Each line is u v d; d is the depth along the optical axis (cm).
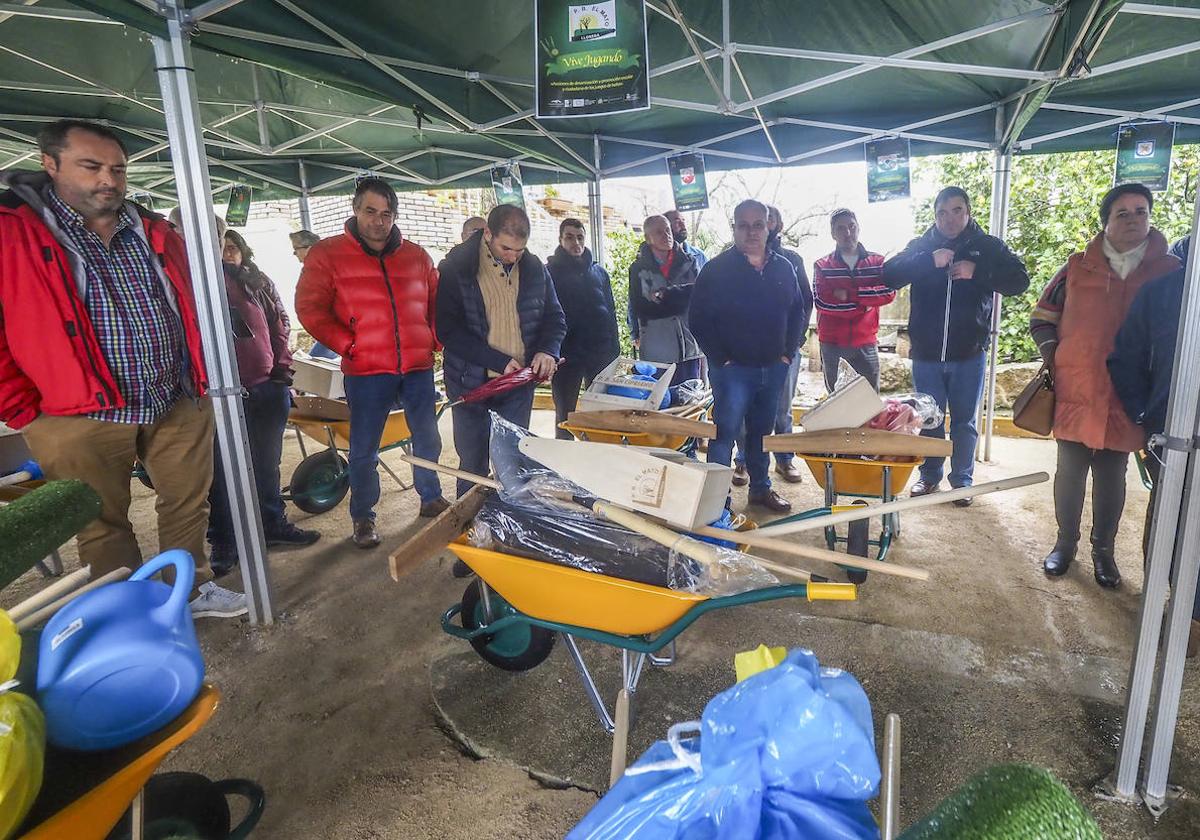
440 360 852
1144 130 464
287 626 288
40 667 97
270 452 364
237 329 342
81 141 210
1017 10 327
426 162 680
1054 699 227
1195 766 192
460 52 391
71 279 222
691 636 272
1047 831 63
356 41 340
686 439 351
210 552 378
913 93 480
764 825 89
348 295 339
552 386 488
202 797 151
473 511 227
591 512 209
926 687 236
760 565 185
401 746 214
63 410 228
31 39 382
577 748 210
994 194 502
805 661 102
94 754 102
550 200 1283
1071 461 304
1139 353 250
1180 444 159
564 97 290
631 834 92
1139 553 342
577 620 200
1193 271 153
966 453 414
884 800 105
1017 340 738
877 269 477
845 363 316
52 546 109
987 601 296
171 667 102
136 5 226
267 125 578
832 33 394
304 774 202
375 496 372
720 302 372
